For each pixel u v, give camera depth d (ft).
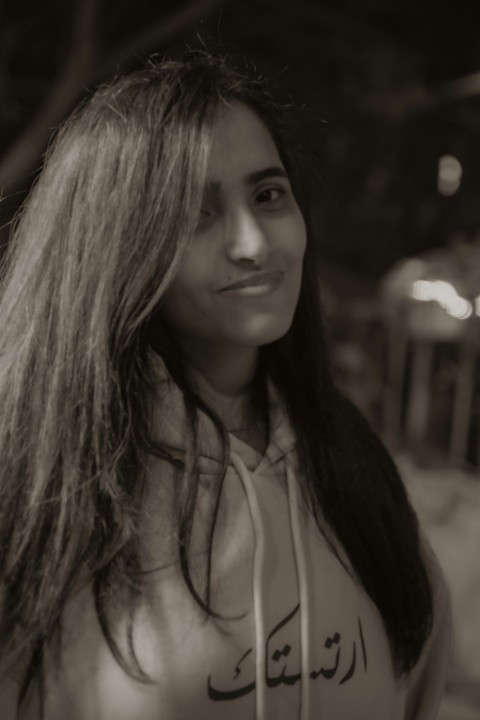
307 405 3.75
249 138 3.26
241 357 3.63
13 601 3.09
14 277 3.38
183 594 3.16
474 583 9.91
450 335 13.43
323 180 4.09
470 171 21.52
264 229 3.29
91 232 3.16
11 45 18.42
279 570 3.38
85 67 15.47
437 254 14.42
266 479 3.53
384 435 13.66
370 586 3.61
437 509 10.89
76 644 3.14
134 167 3.11
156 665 3.07
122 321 3.13
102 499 3.12
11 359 3.31
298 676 3.29
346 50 20.90
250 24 19.88
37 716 3.21
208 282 3.26
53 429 3.13
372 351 14.15
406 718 4.11
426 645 3.96
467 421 13.50
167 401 3.35
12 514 3.15
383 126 21.31
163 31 15.58
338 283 19.95
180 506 3.21
